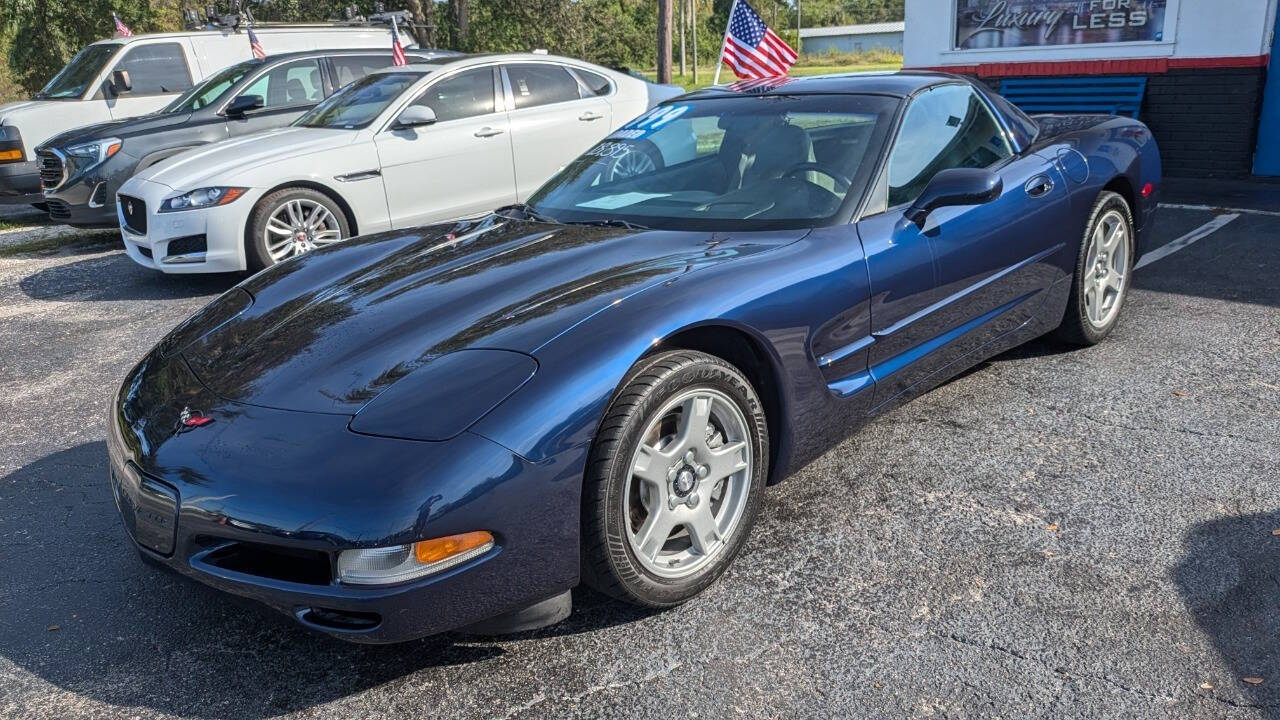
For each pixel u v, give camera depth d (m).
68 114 10.01
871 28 84.56
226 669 2.36
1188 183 8.27
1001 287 3.50
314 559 2.06
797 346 2.66
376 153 6.68
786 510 2.99
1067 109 9.02
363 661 2.36
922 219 3.11
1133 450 3.25
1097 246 4.10
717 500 2.60
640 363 2.31
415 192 6.90
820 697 2.12
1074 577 2.52
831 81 3.71
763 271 2.63
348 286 2.90
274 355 2.49
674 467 2.42
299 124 7.30
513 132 7.29
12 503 3.39
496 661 2.32
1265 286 5.05
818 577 2.60
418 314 2.55
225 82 8.98
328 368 2.36
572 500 2.15
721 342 2.58
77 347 5.38
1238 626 2.27
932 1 9.55
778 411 2.71
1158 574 2.51
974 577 2.55
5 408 4.42
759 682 2.18
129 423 2.44
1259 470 3.05
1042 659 2.20
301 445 2.10
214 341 2.71
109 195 8.34
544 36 34.62
